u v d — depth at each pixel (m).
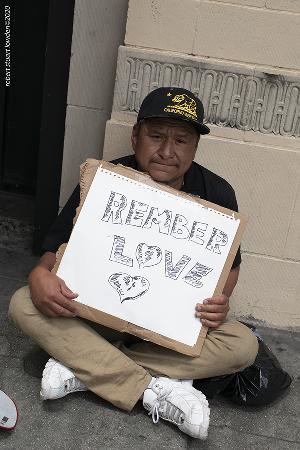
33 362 2.59
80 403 2.36
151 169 2.35
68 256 2.30
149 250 2.33
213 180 2.52
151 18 2.73
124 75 2.79
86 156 3.24
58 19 3.07
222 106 2.80
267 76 2.73
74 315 2.27
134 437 2.23
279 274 3.00
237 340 2.35
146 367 2.37
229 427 2.38
